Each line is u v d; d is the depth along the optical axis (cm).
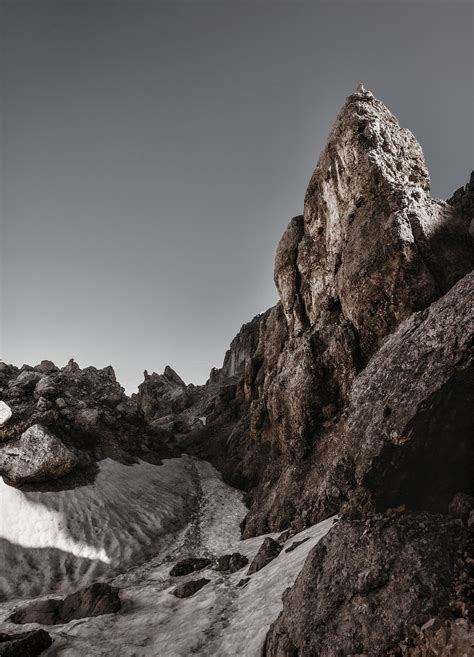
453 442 995
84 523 2289
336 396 2411
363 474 1053
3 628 1417
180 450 4425
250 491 3172
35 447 2491
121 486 2806
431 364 1062
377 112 2597
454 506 869
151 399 7775
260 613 1136
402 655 652
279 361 3075
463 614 624
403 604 709
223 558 1894
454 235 2109
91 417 3238
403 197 2150
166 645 1171
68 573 1955
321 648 768
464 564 731
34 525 2138
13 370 3956
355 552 852
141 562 2134
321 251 2819
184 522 2661
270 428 3434
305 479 2234
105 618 1425
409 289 1962
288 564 1370
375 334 2169
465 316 1047
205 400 6900
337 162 2602
